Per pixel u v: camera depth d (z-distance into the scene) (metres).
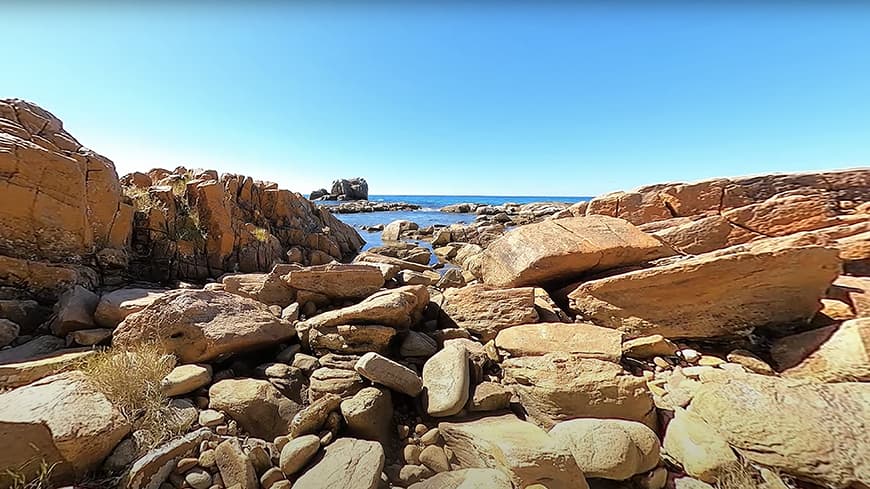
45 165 5.40
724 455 2.69
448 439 3.06
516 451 2.55
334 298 5.32
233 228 9.31
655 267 5.11
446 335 4.61
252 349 3.95
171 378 3.20
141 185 9.33
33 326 4.53
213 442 2.67
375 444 2.77
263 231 10.99
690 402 3.25
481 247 14.74
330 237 15.54
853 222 7.30
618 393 3.23
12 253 5.10
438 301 5.54
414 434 3.16
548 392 3.37
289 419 3.11
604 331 4.31
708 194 10.44
